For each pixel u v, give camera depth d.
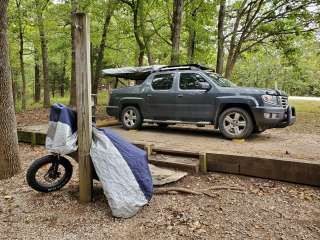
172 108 7.73
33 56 23.42
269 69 42.66
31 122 10.52
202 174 5.04
